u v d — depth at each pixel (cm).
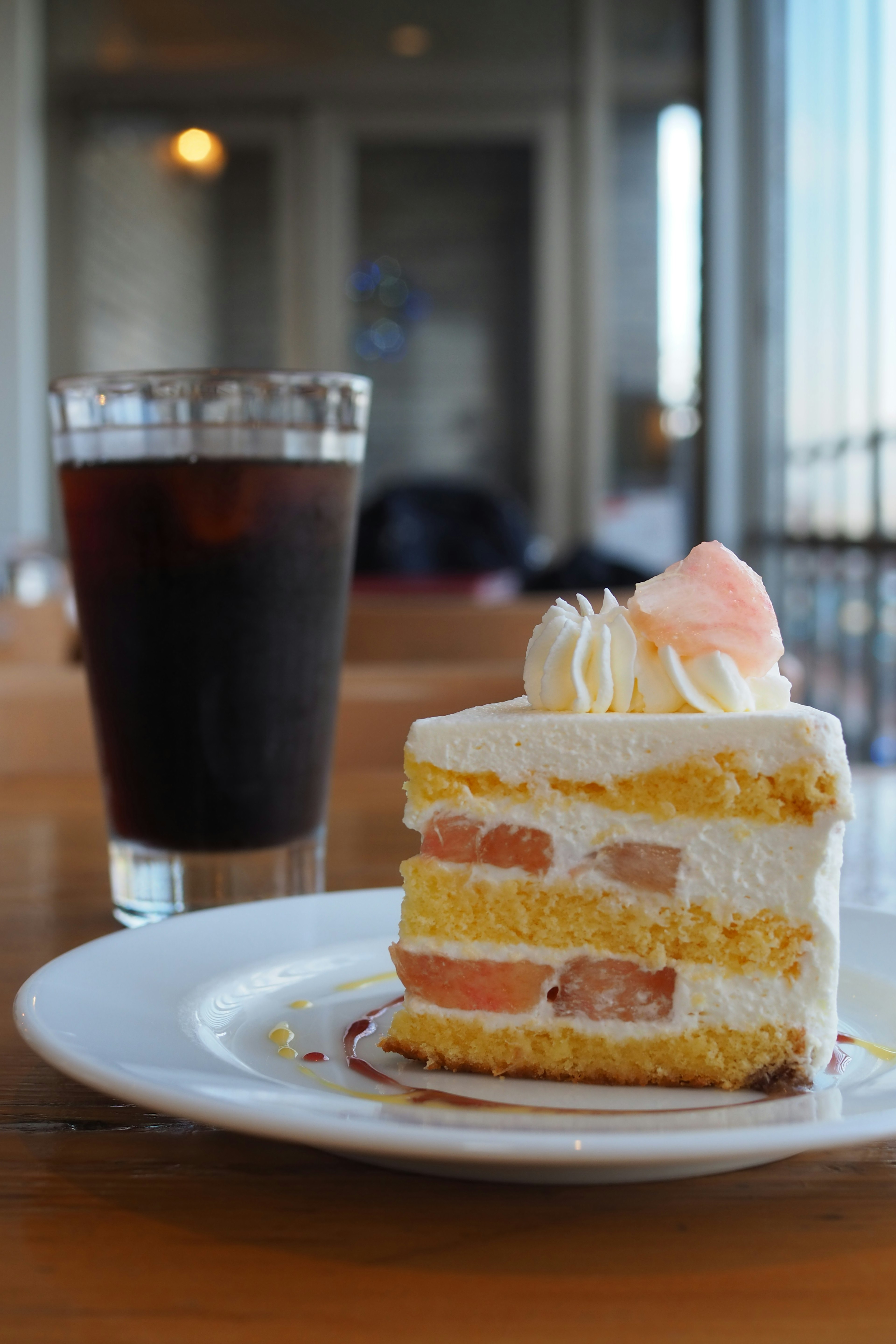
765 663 47
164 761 51
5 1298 33
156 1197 36
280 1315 33
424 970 45
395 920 51
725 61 249
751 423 249
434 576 158
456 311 317
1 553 157
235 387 50
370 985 47
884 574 172
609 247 310
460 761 46
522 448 319
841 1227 35
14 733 82
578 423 314
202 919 49
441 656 113
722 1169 37
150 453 50
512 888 46
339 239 314
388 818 69
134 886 53
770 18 236
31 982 43
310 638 52
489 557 178
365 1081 42
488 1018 45
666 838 45
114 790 52
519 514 198
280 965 47
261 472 50
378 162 313
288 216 314
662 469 313
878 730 174
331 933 50
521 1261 34
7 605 142
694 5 290
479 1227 35
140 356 320
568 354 313
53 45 303
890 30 170
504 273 315
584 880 46
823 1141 35
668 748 45
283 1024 44
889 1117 35
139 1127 39
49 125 304
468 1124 37
